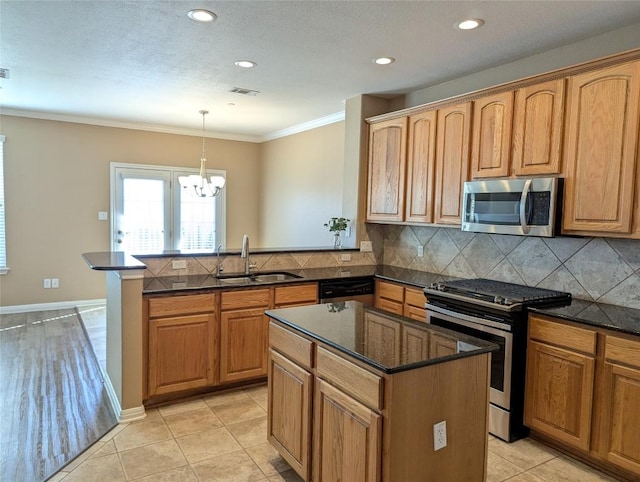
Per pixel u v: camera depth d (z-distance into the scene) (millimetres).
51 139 5934
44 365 4012
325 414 2000
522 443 2811
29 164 5824
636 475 2340
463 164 3494
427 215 3848
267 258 4199
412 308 3729
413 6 2545
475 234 3834
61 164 6020
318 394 2053
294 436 2236
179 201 6941
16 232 5805
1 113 5578
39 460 2531
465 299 3023
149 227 6715
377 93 4461
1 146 5648
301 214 6484
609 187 2564
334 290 3941
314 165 6152
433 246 4246
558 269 3199
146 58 3525
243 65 3664
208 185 5895
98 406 3234
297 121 6082
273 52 3344
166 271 3736
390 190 4242
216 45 3217
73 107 5402
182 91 4543
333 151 5758
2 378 3709
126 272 2975
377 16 2686
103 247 6371
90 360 4156
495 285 3393
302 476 2166
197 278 3693
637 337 2250
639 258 2768
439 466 1785
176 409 3221
